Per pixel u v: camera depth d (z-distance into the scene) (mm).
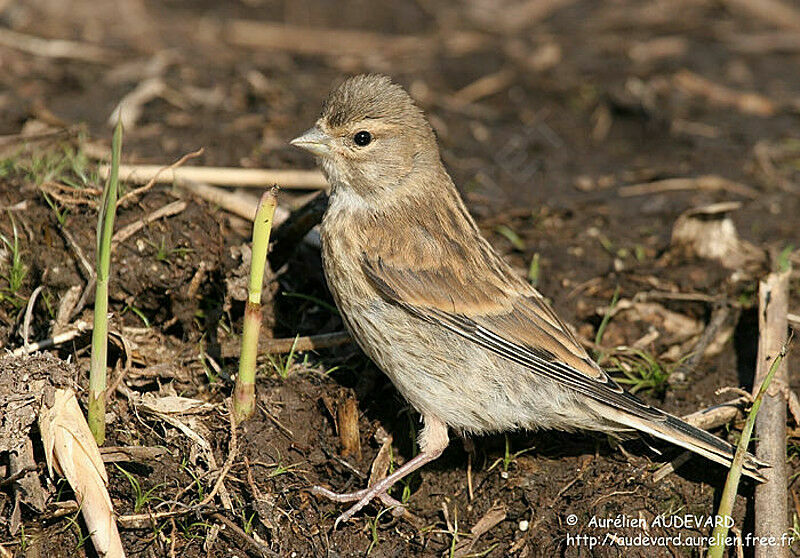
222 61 16578
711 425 9672
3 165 11016
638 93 16469
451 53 17906
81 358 9531
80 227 9797
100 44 16641
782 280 11078
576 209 13156
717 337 10852
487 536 9297
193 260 9898
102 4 18047
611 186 14023
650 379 10367
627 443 9664
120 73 15547
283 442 9336
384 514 9320
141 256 9758
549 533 9148
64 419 8344
